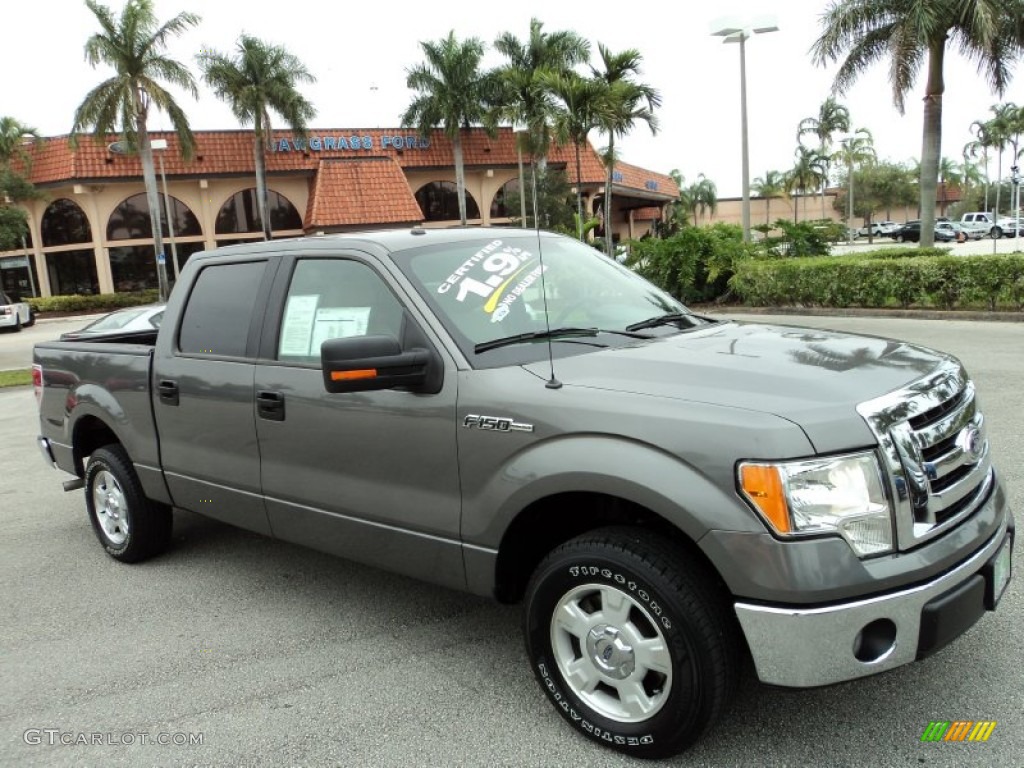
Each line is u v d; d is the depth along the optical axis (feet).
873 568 8.22
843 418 8.46
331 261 12.78
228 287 14.49
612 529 9.48
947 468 9.04
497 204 150.41
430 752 10.04
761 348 10.59
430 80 126.62
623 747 9.57
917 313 53.16
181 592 15.61
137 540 16.88
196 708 11.43
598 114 88.63
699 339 11.27
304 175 138.00
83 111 113.19
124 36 111.75
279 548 17.83
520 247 13.17
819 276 59.77
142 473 16.14
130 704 11.65
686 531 8.61
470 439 10.40
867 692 10.57
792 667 8.29
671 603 8.78
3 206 121.08
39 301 128.06
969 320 50.16
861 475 8.30
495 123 127.03
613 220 183.83
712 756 9.49
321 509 12.60
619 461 9.01
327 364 10.07
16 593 16.14
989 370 31.37
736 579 8.39
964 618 8.72
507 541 10.41
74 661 13.07
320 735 10.57
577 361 10.51
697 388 9.27
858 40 71.10
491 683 11.59
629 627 9.32
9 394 47.03
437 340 10.94
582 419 9.42
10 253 137.80
